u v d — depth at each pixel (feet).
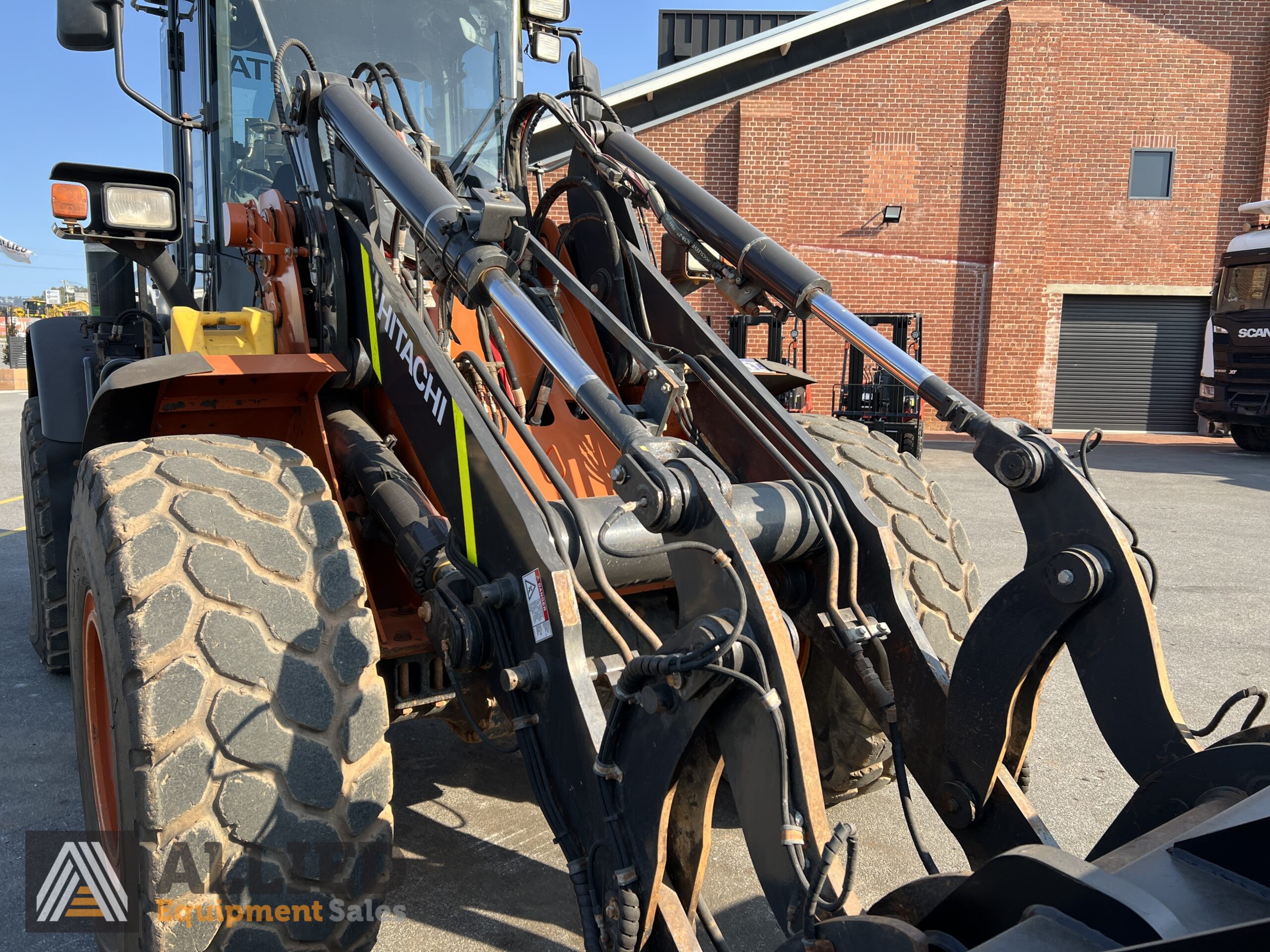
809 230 49.98
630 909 4.95
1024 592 5.79
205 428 8.64
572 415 9.88
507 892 8.51
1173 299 52.70
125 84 9.12
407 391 7.30
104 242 9.77
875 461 9.82
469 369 8.67
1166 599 18.62
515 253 6.37
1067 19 49.49
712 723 4.81
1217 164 50.90
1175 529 25.73
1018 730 6.07
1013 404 50.57
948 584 8.96
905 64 48.93
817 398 49.80
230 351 8.81
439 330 8.39
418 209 6.57
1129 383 53.62
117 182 9.37
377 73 8.89
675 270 10.71
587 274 10.59
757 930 8.01
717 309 48.65
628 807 5.08
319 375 7.85
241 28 11.05
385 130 7.41
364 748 6.19
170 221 9.67
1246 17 49.85
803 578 6.87
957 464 38.70
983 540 23.50
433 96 12.03
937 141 49.42
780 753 4.36
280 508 6.72
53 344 12.71
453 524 6.62
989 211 49.78
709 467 4.93
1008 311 50.01
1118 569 5.48
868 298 50.39
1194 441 51.29
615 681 7.62
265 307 9.42
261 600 6.23
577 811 5.49
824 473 7.09
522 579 5.81
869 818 10.03
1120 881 3.76
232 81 11.12
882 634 6.38
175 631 5.95
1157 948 3.27
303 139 8.73
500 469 6.04
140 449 6.97
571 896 8.48
